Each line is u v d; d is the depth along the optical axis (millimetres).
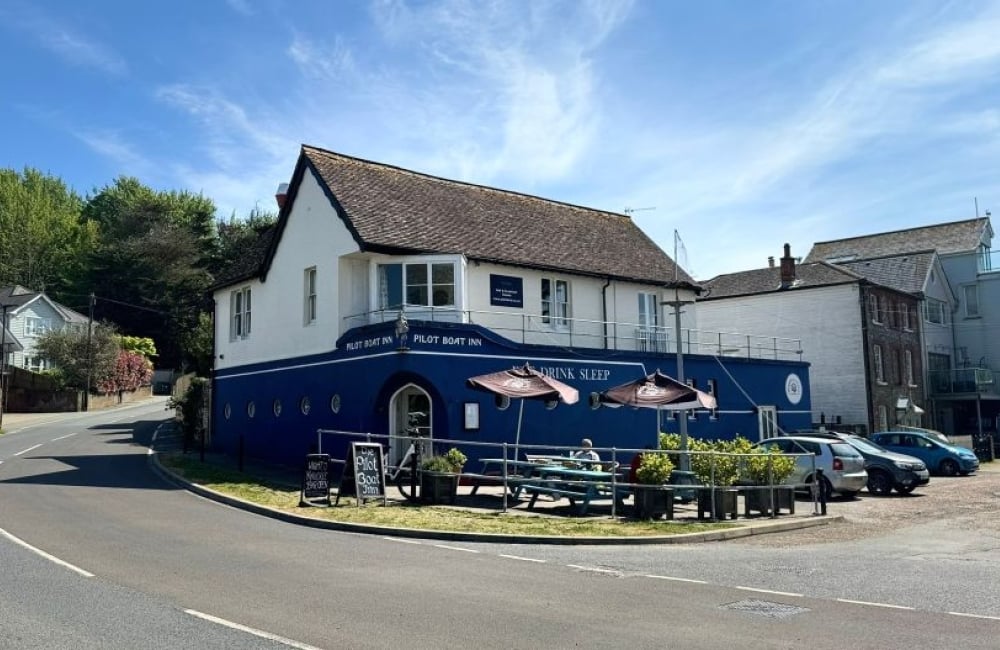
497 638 7188
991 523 16562
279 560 10945
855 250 53094
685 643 7102
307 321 24297
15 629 7277
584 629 7543
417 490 18750
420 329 20359
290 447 24234
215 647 6777
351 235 22078
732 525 14828
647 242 31875
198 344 67688
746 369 30406
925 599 9086
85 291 68750
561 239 27641
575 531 13773
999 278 49000
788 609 8477
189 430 30141
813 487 17219
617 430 24562
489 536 13242
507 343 21984
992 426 49094
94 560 10617
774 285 42250
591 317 26641
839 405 39500
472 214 25984
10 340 57094
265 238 29781
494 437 21312
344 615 7938
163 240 68375
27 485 19062
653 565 11227
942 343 48531
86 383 56438
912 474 22516
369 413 20891
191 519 14656
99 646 6781
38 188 94250
